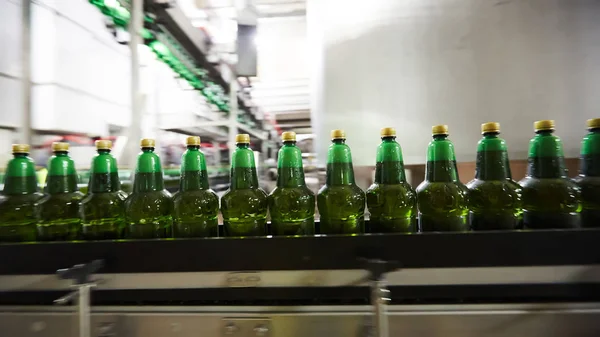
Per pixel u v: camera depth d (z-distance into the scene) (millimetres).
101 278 492
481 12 1174
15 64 1216
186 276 493
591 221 494
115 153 1407
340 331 483
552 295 455
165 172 1559
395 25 1240
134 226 531
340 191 538
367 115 1275
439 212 511
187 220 528
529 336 461
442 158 526
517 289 457
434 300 477
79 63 1476
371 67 1266
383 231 533
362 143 1279
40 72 1298
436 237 449
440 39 1209
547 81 1145
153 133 1858
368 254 457
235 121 1924
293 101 3025
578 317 452
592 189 493
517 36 1157
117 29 1439
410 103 1240
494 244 443
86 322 458
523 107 1161
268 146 3453
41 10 1298
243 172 549
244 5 1628
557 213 491
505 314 462
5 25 1185
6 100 1188
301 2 2043
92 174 562
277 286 489
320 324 487
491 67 1176
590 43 1116
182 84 2178
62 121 1395
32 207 578
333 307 491
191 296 503
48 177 578
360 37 1271
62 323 513
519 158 1160
